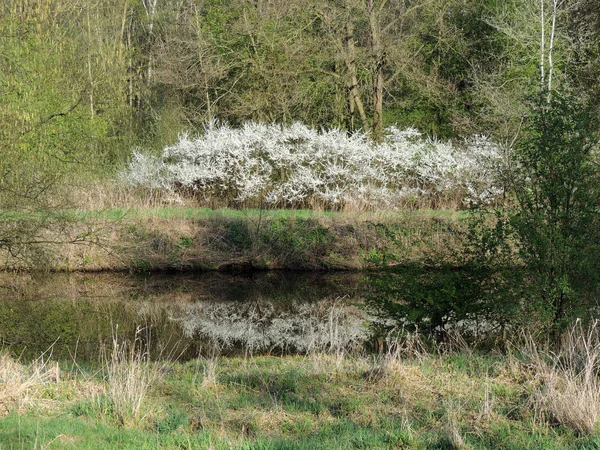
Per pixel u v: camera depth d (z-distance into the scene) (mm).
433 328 10320
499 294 9547
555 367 7879
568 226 9273
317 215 21406
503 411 6719
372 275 11008
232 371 8750
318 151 23328
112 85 23328
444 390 7406
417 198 23422
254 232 20453
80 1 22891
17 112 14250
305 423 6496
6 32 14844
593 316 9086
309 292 17797
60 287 17891
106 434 6043
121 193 22625
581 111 9453
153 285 18391
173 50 30281
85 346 11836
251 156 24062
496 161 16609
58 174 14992
